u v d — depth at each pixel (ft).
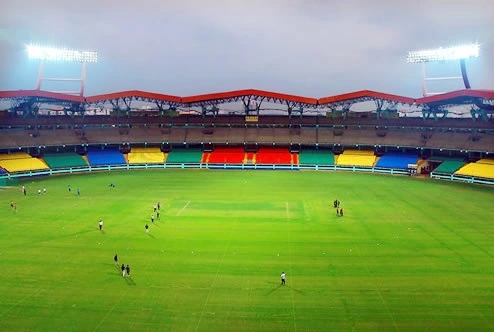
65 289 123.65
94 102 393.09
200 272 135.95
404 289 123.24
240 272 135.95
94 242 165.58
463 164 335.26
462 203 235.61
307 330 101.86
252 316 108.37
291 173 352.69
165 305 114.11
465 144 347.77
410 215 207.72
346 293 120.88
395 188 283.18
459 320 106.11
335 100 386.11
